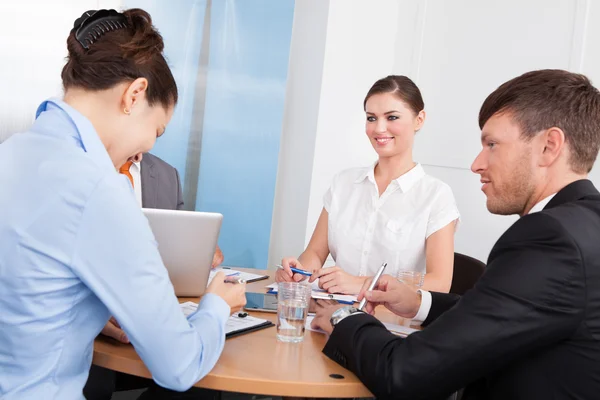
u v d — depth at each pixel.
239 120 3.50
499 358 1.05
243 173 3.53
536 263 1.04
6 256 0.98
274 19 3.50
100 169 1.01
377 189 2.35
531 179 1.16
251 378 1.13
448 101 3.49
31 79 2.96
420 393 1.09
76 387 1.07
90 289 1.03
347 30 3.55
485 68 3.32
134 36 1.11
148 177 2.33
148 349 1.04
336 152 3.61
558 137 1.13
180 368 1.06
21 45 2.93
